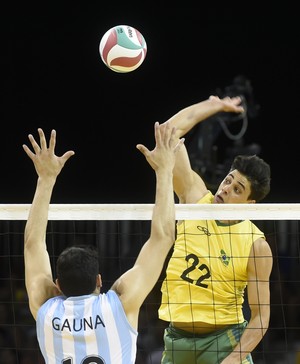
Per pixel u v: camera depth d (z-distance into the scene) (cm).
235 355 1462
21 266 2916
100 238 2775
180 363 1523
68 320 1164
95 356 1152
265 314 1478
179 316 1504
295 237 2841
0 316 2789
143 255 1199
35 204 1232
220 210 1453
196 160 3002
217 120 3080
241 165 1546
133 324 1173
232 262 1499
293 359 2738
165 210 1218
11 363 2694
